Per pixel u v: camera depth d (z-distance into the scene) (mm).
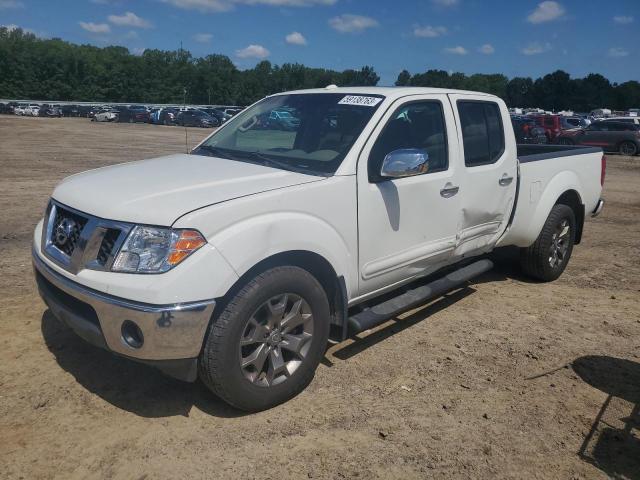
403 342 4594
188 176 3682
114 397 3621
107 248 3184
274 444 3217
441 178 4480
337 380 3943
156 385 3785
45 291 3604
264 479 2938
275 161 4086
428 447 3240
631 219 10273
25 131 34875
